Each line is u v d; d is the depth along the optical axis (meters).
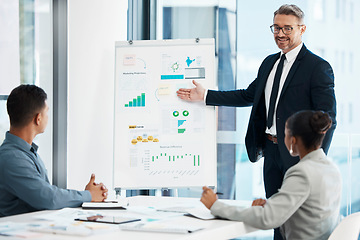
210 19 4.03
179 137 3.13
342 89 3.68
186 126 3.13
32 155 2.33
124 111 3.18
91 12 3.46
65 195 2.28
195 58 3.20
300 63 2.90
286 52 2.97
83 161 3.42
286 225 2.12
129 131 3.15
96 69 3.52
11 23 3.21
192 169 3.10
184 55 3.21
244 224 1.96
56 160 3.21
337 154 3.70
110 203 2.36
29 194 2.19
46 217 1.98
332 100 2.82
